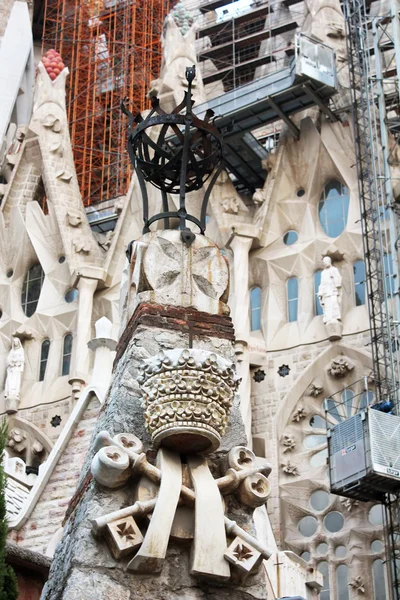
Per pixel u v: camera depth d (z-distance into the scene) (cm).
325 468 3406
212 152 639
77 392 3697
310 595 1577
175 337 579
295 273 3788
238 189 4278
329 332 3562
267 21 4978
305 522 3378
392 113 4025
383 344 3394
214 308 595
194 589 509
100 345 1633
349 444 3088
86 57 5188
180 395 525
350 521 3303
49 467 1337
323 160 3881
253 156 4084
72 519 553
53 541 1251
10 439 3778
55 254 4141
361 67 3866
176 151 665
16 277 4191
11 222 4266
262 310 3769
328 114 3859
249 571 509
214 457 549
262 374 3638
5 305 4147
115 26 5094
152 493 520
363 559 3234
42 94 4400
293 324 3706
